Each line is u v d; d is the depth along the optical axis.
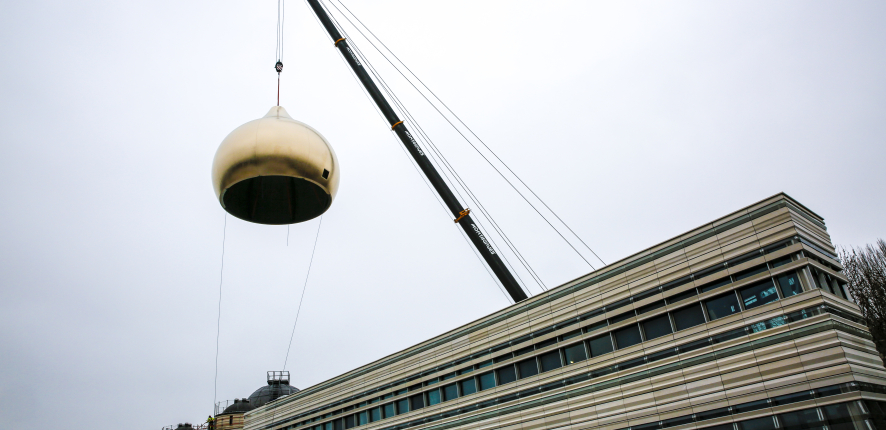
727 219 26.41
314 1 44.06
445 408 36.84
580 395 29.56
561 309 31.86
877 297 61.03
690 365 25.88
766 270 24.61
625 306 29.00
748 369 24.00
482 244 38.84
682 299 26.98
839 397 21.38
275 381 79.94
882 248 64.31
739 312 25.02
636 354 27.95
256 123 11.66
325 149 11.73
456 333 37.75
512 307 34.56
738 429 23.62
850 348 22.27
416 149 41.22
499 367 34.19
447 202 40.38
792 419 22.33
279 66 28.33
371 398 43.19
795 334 23.12
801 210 25.44
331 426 46.50
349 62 43.16
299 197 12.57
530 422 31.44
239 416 73.94
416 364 40.16
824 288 23.67
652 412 26.48
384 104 42.25
